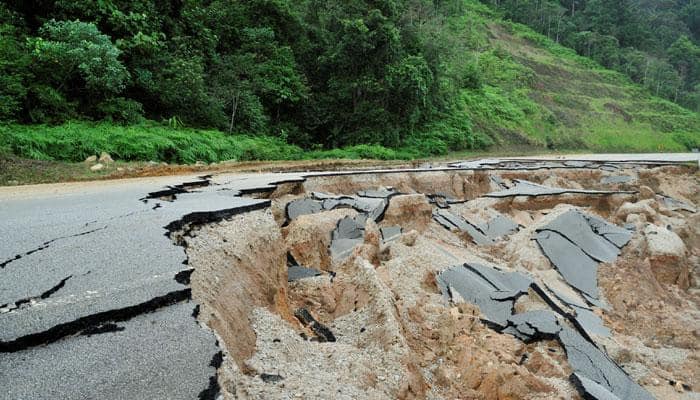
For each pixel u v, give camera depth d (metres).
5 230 5.28
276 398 3.58
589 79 64.00
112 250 4.62
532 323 7.54
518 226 14.67
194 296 3.98
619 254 12.30
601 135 49.69
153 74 19.75
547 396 5.55
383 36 27.31
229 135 20.56
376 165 21.83
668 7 101.62
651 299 10.59
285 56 26.53
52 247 4.67
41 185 10.05
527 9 76.00
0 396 2.47
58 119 15.32
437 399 5.32
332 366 4.72
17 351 2.92
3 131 12.52
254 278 5.76
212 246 5.44
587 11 80.12
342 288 7.24
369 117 27.70
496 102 44.72
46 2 17.77
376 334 5.64
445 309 7.11
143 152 15.09
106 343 3.10
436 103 34.50
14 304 3.34
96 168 12.59
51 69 15.61
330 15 29.58
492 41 62.56
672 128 56.94
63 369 2.78
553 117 48.47
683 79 73.44
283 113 26.86
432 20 38.69
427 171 18.25
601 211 17.95
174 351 3.11
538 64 61.12
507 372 5.66
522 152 37.88
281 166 17.94
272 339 4.82
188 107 20.33
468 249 12.45
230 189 10.08
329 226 9.68
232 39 25.97
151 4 20.89
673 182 24.42
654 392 7.21
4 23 16.61
